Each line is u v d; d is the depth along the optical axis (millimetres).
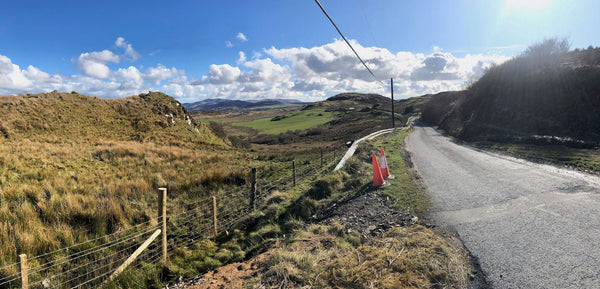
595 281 2838
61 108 20469
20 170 8289
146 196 7531
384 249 3770
